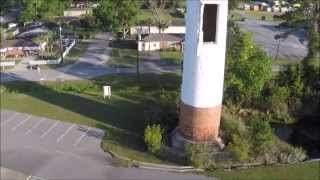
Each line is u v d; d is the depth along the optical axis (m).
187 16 40.91
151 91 60.62
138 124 49.41
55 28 99.69
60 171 39.19
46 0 99.94
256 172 39.38
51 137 45.94
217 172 39.34
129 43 91.19
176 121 48.34
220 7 39.50
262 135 42.28
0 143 44.28
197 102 41.69
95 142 44.94
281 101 55.69
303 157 42.50
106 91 57.75
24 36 91.00
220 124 45.72
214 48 40.38
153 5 104.88
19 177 38.06
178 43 87.94
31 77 66.88
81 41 92.12
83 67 73.00
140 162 40.78
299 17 70.00
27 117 51.00
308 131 52.19
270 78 58.56
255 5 142.12
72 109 53.72
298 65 62.09
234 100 55.38
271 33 105.00
